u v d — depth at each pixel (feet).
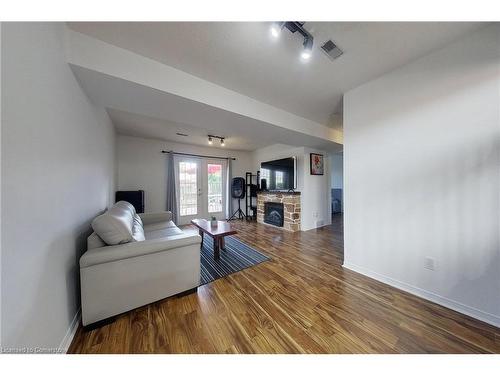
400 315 4.67
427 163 5.23
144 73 5.08
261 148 18.07
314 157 14.24
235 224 15.89
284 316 4.66
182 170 16.08
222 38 4.50
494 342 3.84
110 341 3.87
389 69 5.82
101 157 7.52
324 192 15.10
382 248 6.25
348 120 7.09
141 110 6.79
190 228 14.92
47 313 3.15
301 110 8.85
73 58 4.20
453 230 4.83
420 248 5.40
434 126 5.08
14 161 2.41
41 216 3.02
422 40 4.66
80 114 4.98
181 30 4.24
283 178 14.48
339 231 13.30
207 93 6.28
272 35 4.31
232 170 18.69
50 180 3.32
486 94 4.33
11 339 2.31
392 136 5.91
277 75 6.05
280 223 14.57
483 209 4.41
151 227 9.53
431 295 5.21
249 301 5.28
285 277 6.68
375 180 6.37
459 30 4.38
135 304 4.68
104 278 4.30
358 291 5.74
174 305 5.09
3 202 2.20
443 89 4.92
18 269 2.46
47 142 3.23
